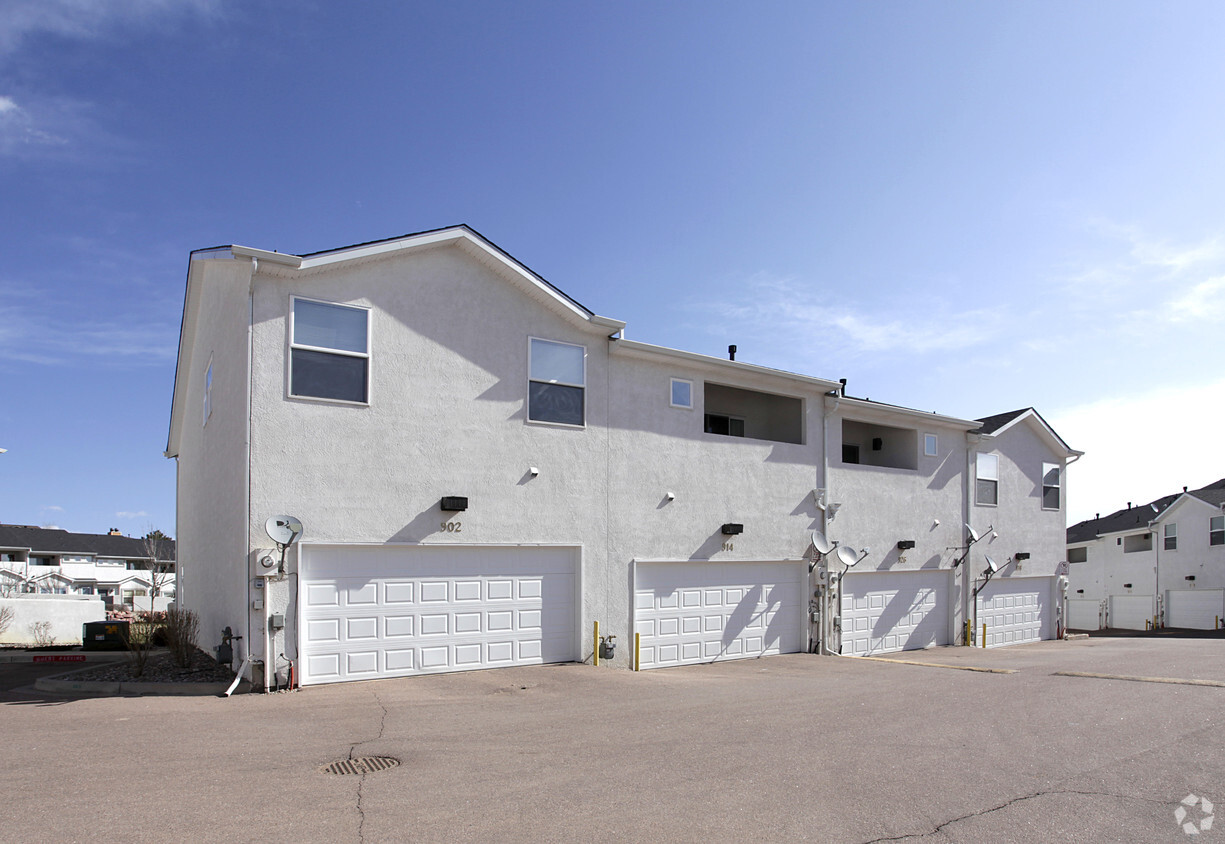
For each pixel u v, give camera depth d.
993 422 23.02
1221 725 8.38
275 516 10.39
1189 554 36.03
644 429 14.63
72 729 7.84
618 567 13.95
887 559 18.88
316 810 5.37
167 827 5.00
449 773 6.34
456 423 12.21
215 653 12.08
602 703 9.73
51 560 52.66
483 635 12.23
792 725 8.33
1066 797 5.88
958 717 8.80
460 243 12.48
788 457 16.94
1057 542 24.11
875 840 5.00
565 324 13.74
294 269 10.84
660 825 5.18
